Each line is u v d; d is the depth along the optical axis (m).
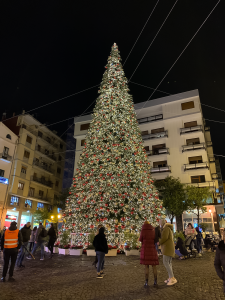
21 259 7.98
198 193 22.20
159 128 31.97
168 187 23.33
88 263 8.71
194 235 10.91
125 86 15.94
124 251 11.65
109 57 16.78
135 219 12.73
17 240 6.21
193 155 28.44
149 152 30.81
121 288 5.11
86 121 35.47
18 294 4.70
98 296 4.55
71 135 41.31
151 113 32.94
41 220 32.50
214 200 26.55
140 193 13.02
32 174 34.94
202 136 28.80
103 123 14.15
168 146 30.03
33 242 12.34
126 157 13.42
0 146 28.97
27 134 33.88
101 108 14.95
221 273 2.97
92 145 14.23
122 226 11.64
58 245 12.71
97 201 12.59
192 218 25.05
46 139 39.19
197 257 10.60
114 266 8.03
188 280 5.83
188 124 30.09
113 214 12.62
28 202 32.81
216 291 4.82
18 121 33.50
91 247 11.38
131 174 13.27
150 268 7.54
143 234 5.73
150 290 4.94
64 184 38.16
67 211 13.85
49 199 37.84
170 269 5.43
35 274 6.71
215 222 24.27
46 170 37.53
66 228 13.00
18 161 31.05
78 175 14.09
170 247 5.52
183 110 30.27
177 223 25.23
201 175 27.25
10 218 28.98
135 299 4.35
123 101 14.94
